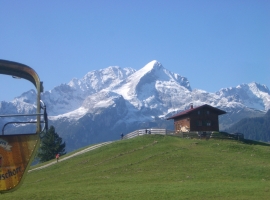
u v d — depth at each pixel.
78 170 64.62
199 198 37.88
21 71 13.98
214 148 72.31
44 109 13.59
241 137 94.69
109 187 45.53
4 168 13.02
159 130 91.50
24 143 13.35
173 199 37.50
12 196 40.72
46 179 60.34
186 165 60.16
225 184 46.53
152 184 47.44
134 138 84.56
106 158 71.19
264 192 40.72
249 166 58.06
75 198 38.66
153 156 67.00
